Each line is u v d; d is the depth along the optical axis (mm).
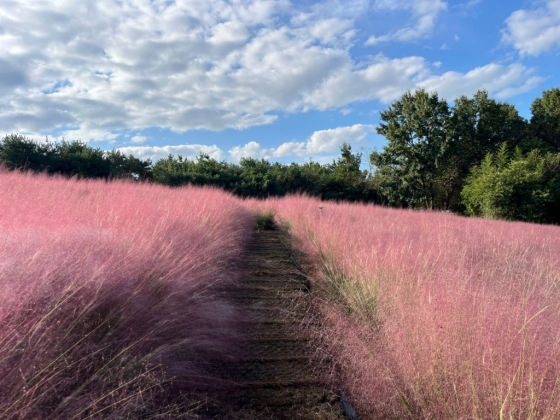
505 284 3418
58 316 2330
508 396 2090
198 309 3480
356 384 2934
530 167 24297
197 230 5922
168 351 2750
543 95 35781
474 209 24828
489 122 32375
